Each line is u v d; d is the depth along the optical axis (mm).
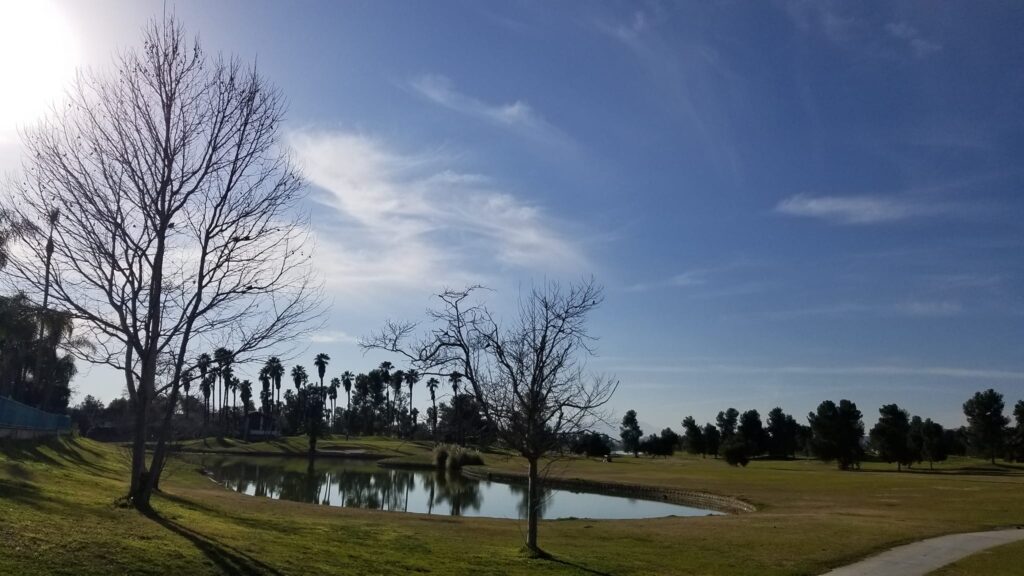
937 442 104188
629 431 141625
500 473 64438
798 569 18219
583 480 60531
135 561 11102
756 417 138500
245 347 18688
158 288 17344
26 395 65875
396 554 16609
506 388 19547
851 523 29125
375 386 157000
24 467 22234
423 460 82625
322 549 15500
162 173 17203
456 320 19953
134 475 17000
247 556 12961
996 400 122250
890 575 17641
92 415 98375
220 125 17875
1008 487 52875
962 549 22109
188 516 17656
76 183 16750
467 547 19234
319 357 148500
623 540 22984
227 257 18219
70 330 19234
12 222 21047
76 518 13508
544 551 19297
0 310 18828
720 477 66875
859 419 100062
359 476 64875
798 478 65812
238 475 60688
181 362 17922
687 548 21391
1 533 11055
